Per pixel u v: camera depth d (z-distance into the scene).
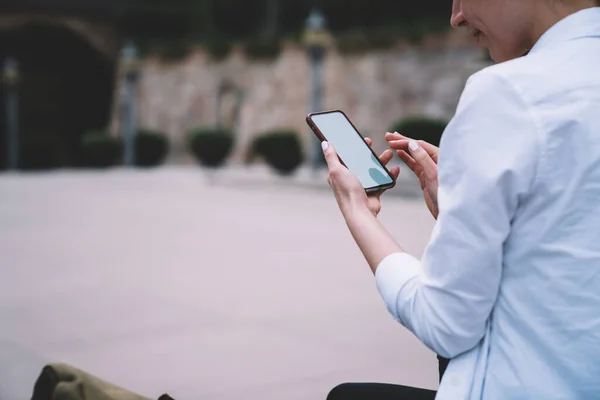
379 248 1.29
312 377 4.18
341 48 29.27
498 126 1.12
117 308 5.88
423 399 1.43
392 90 27.98
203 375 4.21
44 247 9.27
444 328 1.17
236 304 6.02
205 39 35.19
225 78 33.19
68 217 12.87
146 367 4.36
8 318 5.56
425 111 27.05
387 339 4.98
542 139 1.10
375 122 28.34
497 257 1.13
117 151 33.28
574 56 1.16
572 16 1.19
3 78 37.47
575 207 1.12
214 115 33.50
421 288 1.19
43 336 5.04
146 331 5.17
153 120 35.41
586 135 1.11
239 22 37.53
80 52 40.81
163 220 12.39
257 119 32.03
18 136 41.09
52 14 36.97
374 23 32.38
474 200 1.12
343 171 1.38
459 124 1.15
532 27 1.23
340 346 4.81
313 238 10.15
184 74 34.50
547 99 1.12
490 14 1.25
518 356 1.16
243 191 19.28
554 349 1.14
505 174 1.11
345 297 6.32
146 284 6.87
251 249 9.11
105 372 4.26
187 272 7.51
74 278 7.17
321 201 16.27
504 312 1.17
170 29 38.34
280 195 17.91
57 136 41.75
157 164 33.03
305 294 6.44
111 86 40.28
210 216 13.04
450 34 26.42
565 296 1.13
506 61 1.21
